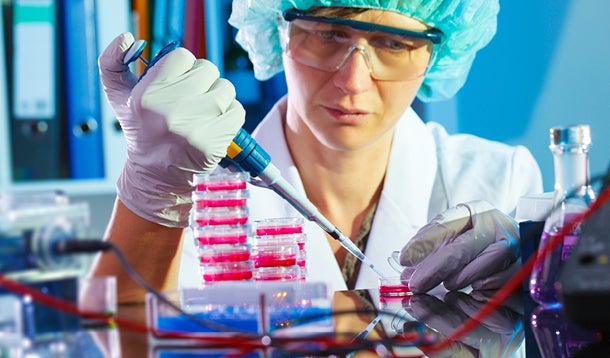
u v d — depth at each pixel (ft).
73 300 3.58
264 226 4.56
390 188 7.38
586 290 3.34
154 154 5.22
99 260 5.00
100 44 10.48
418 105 12.15
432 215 7.86
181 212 5.42
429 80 7.87
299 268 4.61
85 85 10.45
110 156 10.59
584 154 4.05
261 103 11.46
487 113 11.94
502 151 8.38
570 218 4.05
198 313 3.69
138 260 5.36
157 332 3.47
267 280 4.47
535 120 11.75
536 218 5.02
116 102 5.62
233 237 4.27
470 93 11.94
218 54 11.15
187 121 5.10
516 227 5.15
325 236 7.06
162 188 5.31
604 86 11.46
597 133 11.51
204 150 5.08
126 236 5.39
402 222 7.25
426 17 6.48
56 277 3.53
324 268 6.89
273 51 7.69
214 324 3.49
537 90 11.73
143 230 5.40
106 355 3.19
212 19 11.09
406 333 3.70
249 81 11.37
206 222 4.30
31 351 3.27
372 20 6.33
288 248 4.52
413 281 4.94
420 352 3.35
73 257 3.59
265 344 3.37
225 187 4.31
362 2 6.23
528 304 4.51
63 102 10.46
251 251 4.41
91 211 10.48
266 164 5.20
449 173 8.08
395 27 6.24
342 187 7.32
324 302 3.90
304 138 7.32
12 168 10.34
